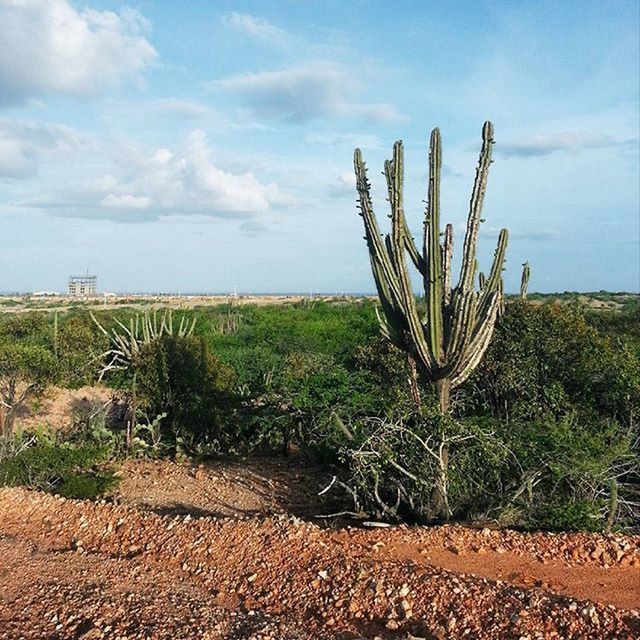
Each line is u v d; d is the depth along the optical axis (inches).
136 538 291.7
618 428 346.3
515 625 191.6
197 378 539.8
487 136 310.3
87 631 203.2
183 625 206.2
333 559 247.3
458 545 260.7
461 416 414.6
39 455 406.3
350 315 1348.4
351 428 366.3
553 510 292.4
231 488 416.2
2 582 244.8
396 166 322.7
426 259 319.0
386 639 194.1
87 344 650.2
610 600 217.8
